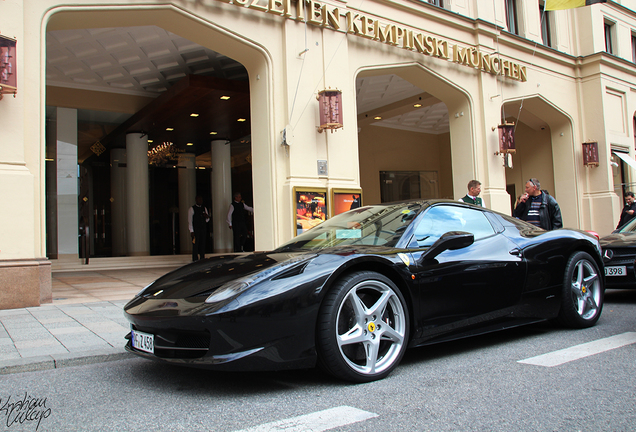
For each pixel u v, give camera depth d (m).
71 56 9.41
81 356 3.31
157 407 2.41
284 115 7.76
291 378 2.86
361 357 2.79
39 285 5.59
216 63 10.12
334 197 7.96
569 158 13.67
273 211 7.58
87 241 11.59
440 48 9.88
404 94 13.19
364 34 8.72
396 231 3.33
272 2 7.59
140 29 8.47
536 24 12.77
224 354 2.43
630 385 2.57
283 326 2.50
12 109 5.59
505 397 2.43
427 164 17.39
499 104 11.24
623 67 14.04
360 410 2.29
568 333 3.95
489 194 10.71
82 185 13.62
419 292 3.00
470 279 3.28
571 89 13.64
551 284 3.84
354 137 8.51
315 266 2.69
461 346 3.61
